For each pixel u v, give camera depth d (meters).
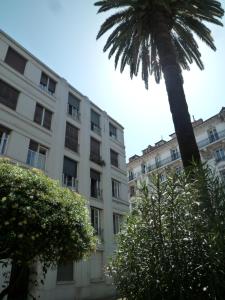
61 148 17.39
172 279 3.65
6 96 15.23
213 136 29.39
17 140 14.55
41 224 5.58
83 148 19.55
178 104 8.88
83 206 7.49
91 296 15.07
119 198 21.59
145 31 12.41
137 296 4.07
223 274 3.44
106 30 13.59
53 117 18.08
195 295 3.48
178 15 12.46
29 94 16.75
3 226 5.18
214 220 3.87
